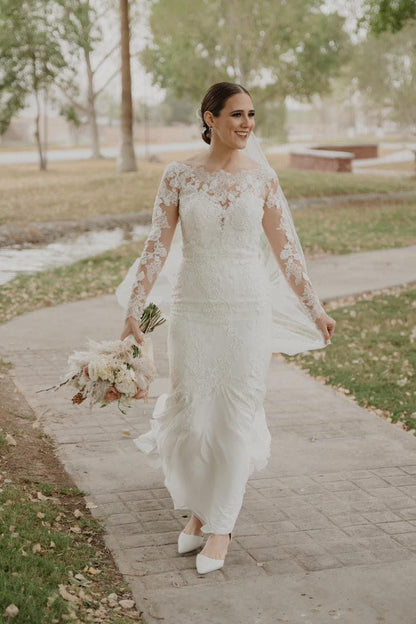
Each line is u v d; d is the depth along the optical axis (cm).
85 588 362
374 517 454
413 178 3281
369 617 347
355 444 570
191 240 389
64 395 674
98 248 1727
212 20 3925
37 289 1184
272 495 482
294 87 4628
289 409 650
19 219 2067
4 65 3862
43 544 393
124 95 3381
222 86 379
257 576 386
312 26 4012
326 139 9838
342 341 879
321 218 2112
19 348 830
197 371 392
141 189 2641
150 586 375
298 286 412
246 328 389
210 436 397
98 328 919
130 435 583
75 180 3042
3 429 570
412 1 2386
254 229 390
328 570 389
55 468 520
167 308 468
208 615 349
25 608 323
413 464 534
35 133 3878
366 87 6284
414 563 398
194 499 404
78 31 4028
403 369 766
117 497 477
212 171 387
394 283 1191
